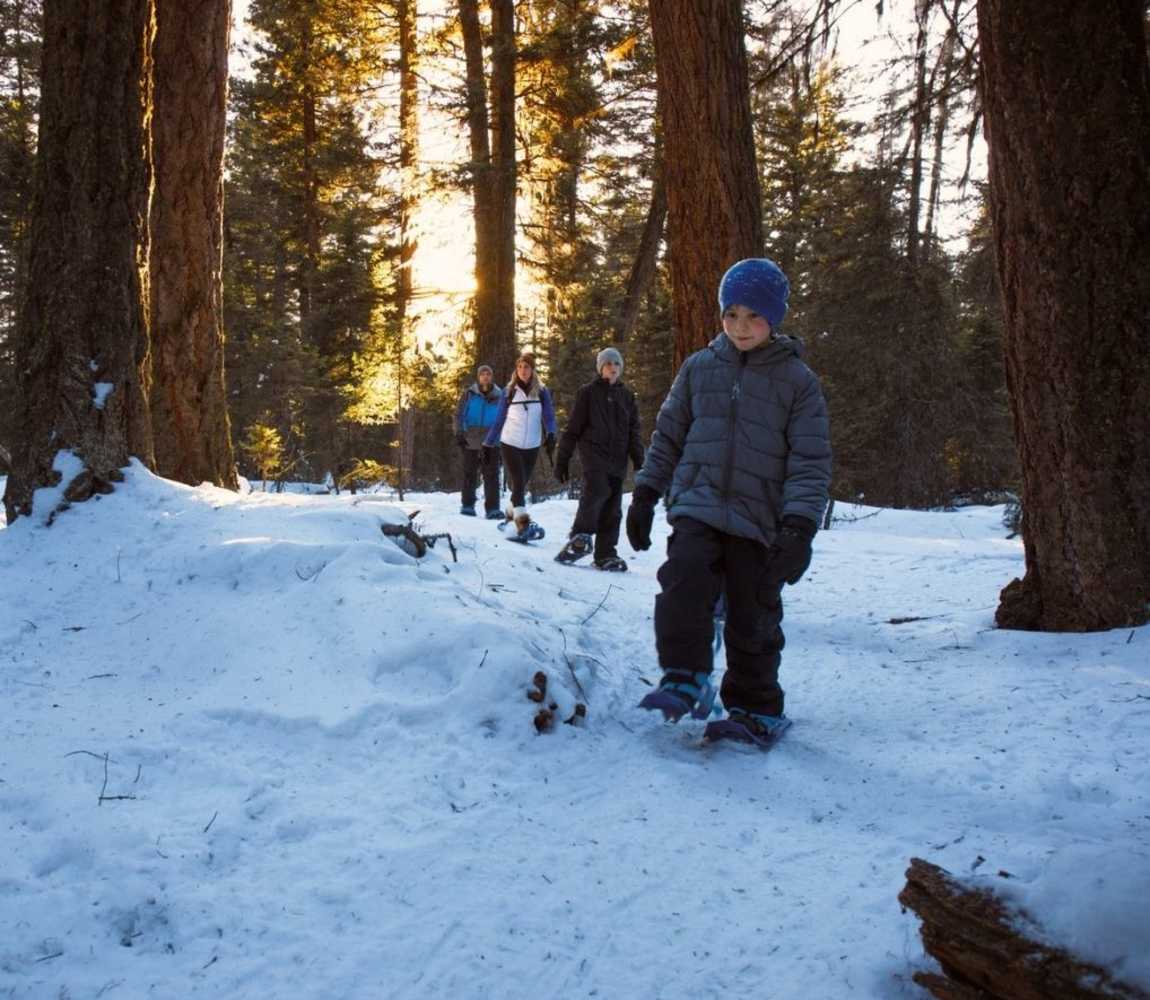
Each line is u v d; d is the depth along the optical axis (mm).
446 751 2836
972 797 2705
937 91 6074
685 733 3326
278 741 2836
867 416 18531
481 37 15273
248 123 27234
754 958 1910
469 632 3332
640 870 2268
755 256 5734
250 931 1920
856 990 1780
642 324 22594
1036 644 4184
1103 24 4062
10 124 20188
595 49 14102
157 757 2627
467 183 14883
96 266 4586
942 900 1724
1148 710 3271
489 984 1795
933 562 7352
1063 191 4121
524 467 8008
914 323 17141
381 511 4574
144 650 3412
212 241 6418
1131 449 4141
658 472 3291
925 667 4164
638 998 1776
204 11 6199
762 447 3105
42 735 2693
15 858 2084
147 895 1987
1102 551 4184
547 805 2633
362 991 1757
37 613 3637
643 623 4824
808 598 5891
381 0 15664
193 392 6363
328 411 22609
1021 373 4359
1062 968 1499
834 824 2582
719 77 5590
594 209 17078
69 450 4500
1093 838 2369
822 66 6422
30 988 1701
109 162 4602
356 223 21484
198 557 3955
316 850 2246
